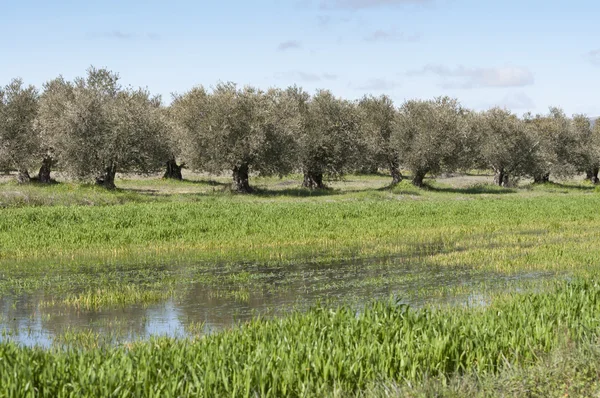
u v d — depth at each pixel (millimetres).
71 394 7469
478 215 37531
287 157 51906
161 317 14695
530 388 7977
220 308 15672
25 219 29375
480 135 69875
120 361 8719
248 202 42312
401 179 64250
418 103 62188
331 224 32062
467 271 20812
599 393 7602
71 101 50688
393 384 8227
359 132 59750
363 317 10836
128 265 21719
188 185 62125
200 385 7816
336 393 7801
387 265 22125
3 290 17531
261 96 52688
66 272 20344
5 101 51344
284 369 8516
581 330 10312
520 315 11195
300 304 16141
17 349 9242
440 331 10242
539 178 76750
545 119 82562
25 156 50938
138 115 49281
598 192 64750
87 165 48156
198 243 26172
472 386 8062
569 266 21266
